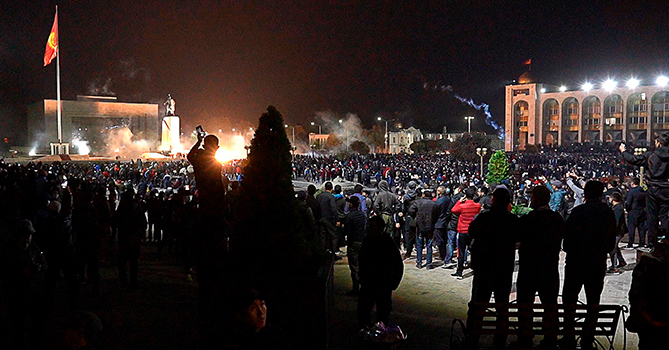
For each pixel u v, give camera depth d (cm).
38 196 1150
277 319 529
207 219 546
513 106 9831
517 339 545
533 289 557
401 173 3584
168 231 1240
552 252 548
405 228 1148
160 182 3650
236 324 344
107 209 1003
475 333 472
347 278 960
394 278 612
